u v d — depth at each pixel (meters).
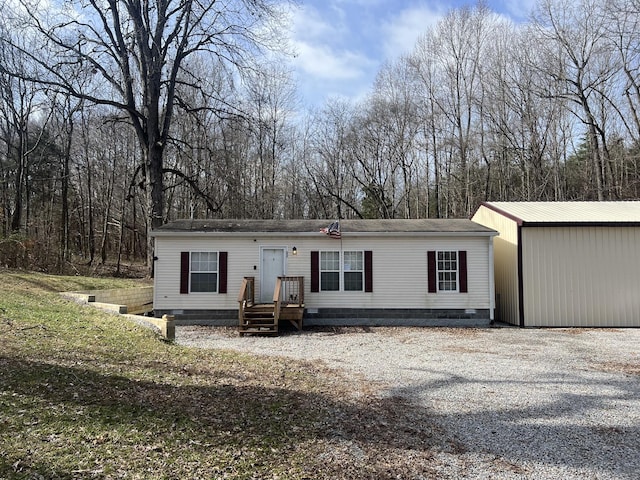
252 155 33.41
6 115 27.27
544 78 28.12
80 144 32.50
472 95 32.12
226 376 6.90
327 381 7.07
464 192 32.28
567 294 14.50
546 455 4.41
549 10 26.95
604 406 5.97
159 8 19.97
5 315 8.88
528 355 9.57
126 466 3.71
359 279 14.98
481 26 31.97
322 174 34.97
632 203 17.34
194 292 14.87
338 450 4.39
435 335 12.66
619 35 24.92
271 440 4.51
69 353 6.90
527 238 14.63
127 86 20.09
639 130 25.17
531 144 29.19
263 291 14.89
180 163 29.80
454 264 15.04
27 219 27.20
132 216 35.38
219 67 25.91
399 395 6.40
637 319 14.42
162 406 5.15
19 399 4.71
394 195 34.12
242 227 15.59
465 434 4.94
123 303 15.44
